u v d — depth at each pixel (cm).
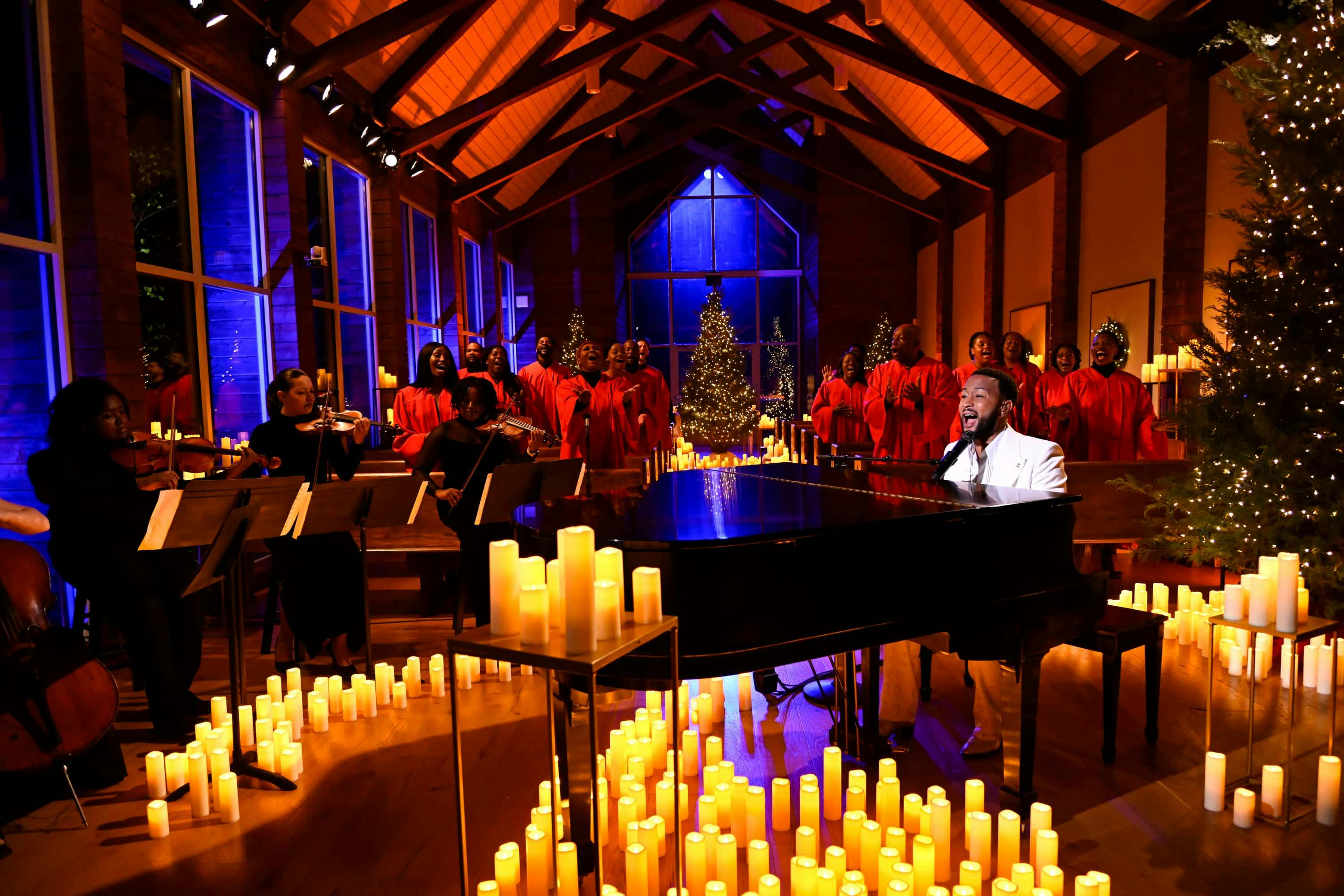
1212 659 280
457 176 1327
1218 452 462
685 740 310
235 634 312
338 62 766
